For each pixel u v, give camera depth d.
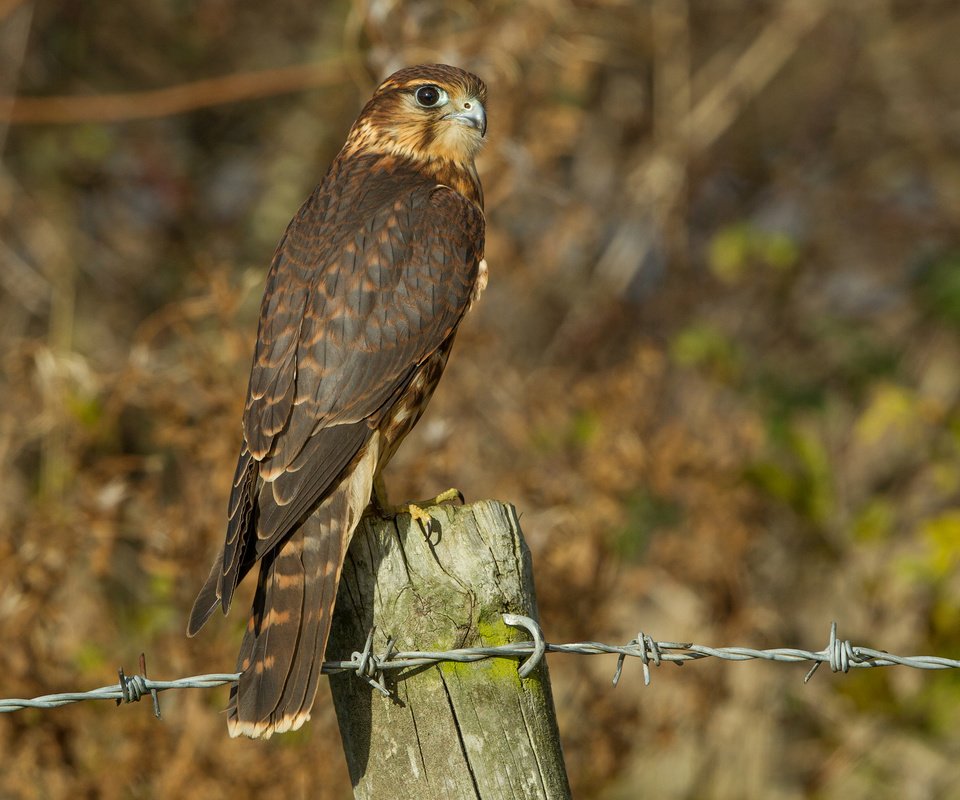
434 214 7.86
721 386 12.98
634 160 15.32
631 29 15.24
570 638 10.52
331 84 14.82
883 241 15.67
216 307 10.15
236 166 16.33
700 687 11.17
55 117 13.70
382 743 6.10
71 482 9.95
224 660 9.62
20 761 9.28
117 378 10.05
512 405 11.41
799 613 12.40
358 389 7.21
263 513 6.56
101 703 9.62
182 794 9.22
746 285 14.77
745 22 16.12
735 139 16.34
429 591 6.13
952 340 14.66
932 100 16.20
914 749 11.84
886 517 11.93
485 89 8.77
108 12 15.98
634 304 14.67
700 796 11.61
